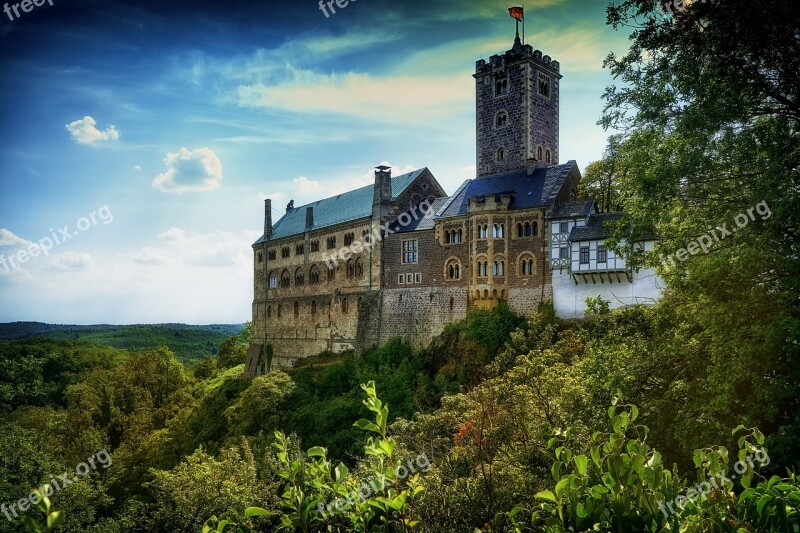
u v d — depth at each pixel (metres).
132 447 75.00
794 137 26.53
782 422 24.78
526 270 70.06
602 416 25.73
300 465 9.09
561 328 64.44
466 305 74.69
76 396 94.88
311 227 99.25
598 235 62.84
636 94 31.36
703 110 27.88
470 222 74.12
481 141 83.69
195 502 36.62
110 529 38.88
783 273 25.64
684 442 24.56
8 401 79.75
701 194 30.95
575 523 8.01
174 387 102.06
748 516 8.20
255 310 113.75
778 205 24.45
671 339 29.00
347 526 10.20
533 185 73.38
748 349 22.81
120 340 189.75
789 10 23.95
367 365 79.06
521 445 24.42
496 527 13.52
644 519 7.67
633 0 29.09
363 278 87.25
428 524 16.47
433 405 64.88
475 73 84.31
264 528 34.25
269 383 73.31
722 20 25.39
